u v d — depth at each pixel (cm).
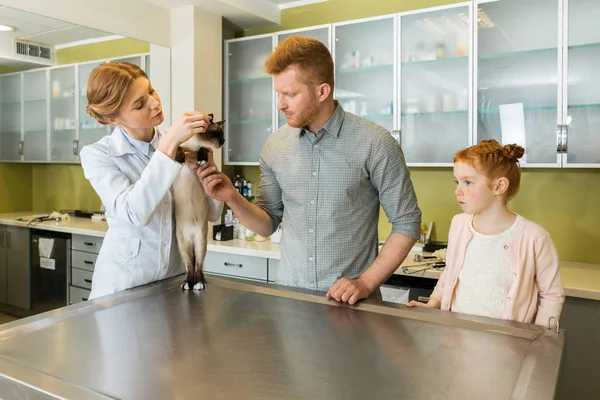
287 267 153
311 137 144
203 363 81
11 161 343
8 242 364
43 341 91
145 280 133
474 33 261
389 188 143
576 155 242
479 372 78
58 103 342
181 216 125
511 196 146
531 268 138
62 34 302
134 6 297
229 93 350
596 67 236
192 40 315
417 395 70
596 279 224
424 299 236
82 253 347
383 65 291
